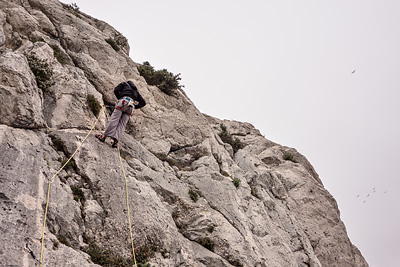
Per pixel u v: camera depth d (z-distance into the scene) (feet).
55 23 57.26
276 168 87.56
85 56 55.31
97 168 37.60
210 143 64.64
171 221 40.09
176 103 66.08
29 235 27.07
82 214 33.22
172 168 54.13
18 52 43.16
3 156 30.63
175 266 36.32
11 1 53.93
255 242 50.06
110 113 52.06
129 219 35.19
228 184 54.54
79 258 28.89
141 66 69.00
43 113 40.93
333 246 73.31
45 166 33.68
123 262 32.30
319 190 84.33
